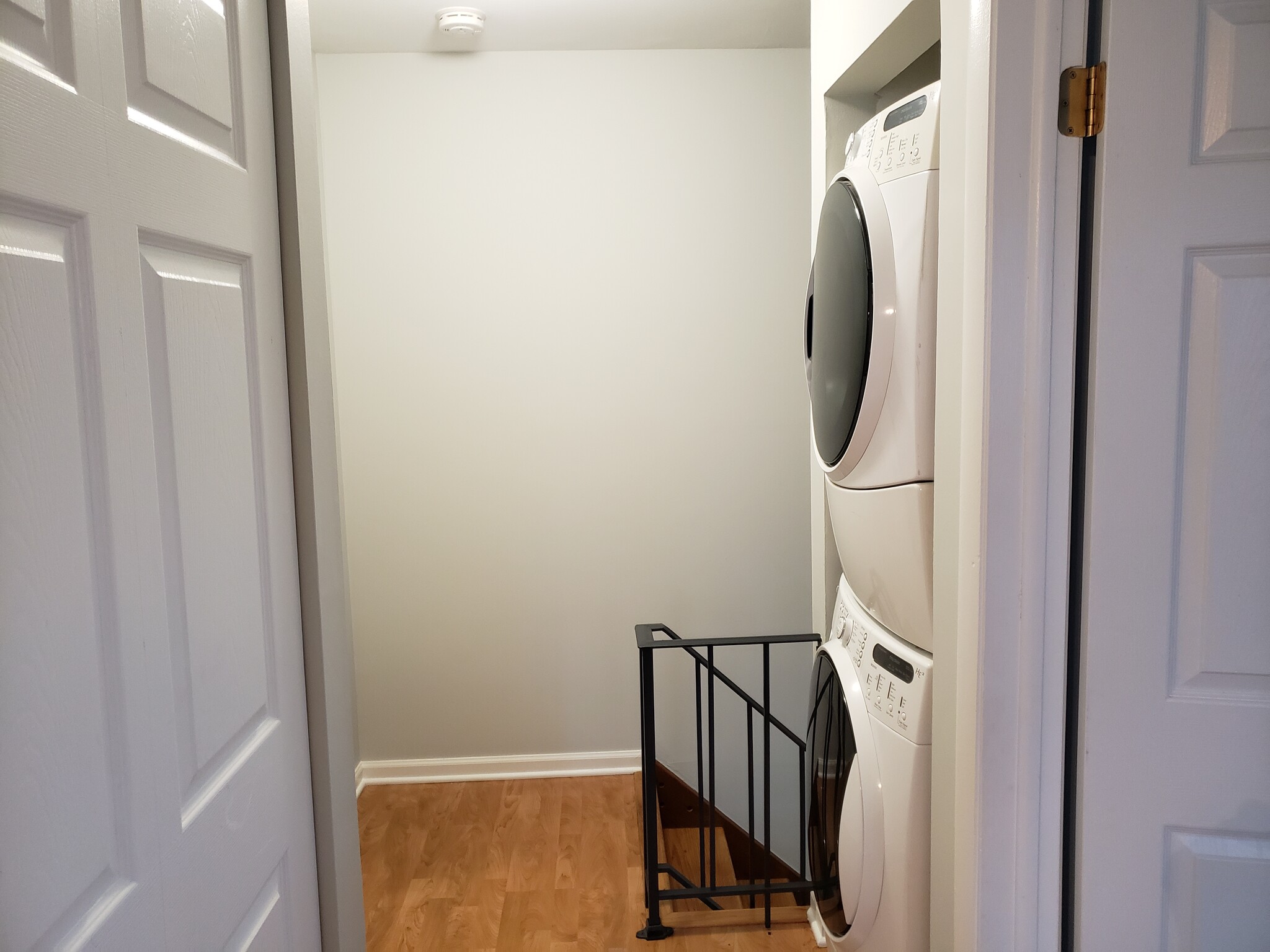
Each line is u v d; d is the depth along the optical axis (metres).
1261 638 1.19
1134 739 1.22
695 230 3.25
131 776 0.85
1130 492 1.19
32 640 0.72
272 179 1.23
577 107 3.20
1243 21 1.13
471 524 3.32
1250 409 1.17
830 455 1.77
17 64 0.71
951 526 1.35
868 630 1.79
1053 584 1.24
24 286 0.71
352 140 3.18
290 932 1.24
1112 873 1.25
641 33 3.02
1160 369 1.18
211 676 1.02
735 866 3.37
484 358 3.26
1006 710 1.26
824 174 2.27
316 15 2.80
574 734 3.40
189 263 1.01
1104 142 1.16
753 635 3.39
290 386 1.27
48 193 0.74
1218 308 1.16
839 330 1.68
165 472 0.93
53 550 0.75
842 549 1.84
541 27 2.95
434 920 2.44
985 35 1.20
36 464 0.73
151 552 0.89
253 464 1.15
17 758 0.70
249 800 1.11
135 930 0.85
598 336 3.27
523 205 3.22
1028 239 1.20
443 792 3.28
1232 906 1.22
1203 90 1.14
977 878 1.30
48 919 0.73
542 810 3.13
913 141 1.50
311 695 1.32
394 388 3.26
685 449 3.32
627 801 3.20
